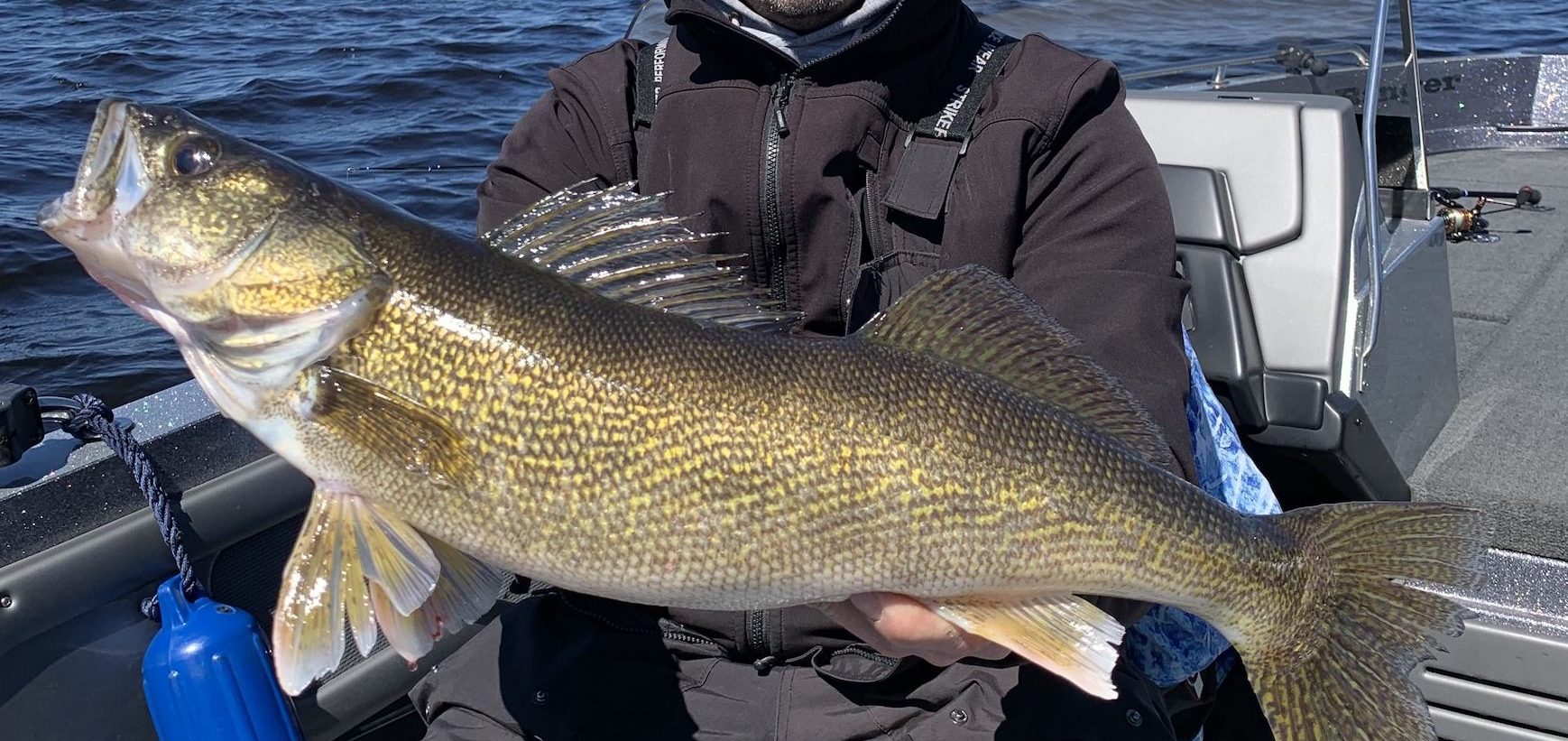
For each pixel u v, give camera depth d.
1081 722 0.63
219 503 0.75
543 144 0.75
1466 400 1.19
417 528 0.55
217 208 0.55
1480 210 1.60
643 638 0.69
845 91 0.69
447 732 0.67
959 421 0.55
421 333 0.54
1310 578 0.60
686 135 0.72
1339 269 0.90
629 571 0.54
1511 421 1.14
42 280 1.70
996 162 0.68
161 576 0.73
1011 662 0.66
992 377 0.58
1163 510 0.57
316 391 0.54
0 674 0.67
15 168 2.10
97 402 0.71
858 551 0.54
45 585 0.67
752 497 0.53
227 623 0.68
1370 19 1.19
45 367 1.48
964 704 0.64
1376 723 0.58
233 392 0.56
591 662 0.68
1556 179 1.83
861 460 0.54
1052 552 0.55
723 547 0.54
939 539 0.54
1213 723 0.93
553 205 0.58
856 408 0.54
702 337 0.55
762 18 0.70
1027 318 0.58
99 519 0.70
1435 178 1.85
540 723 0.66
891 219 0.70
